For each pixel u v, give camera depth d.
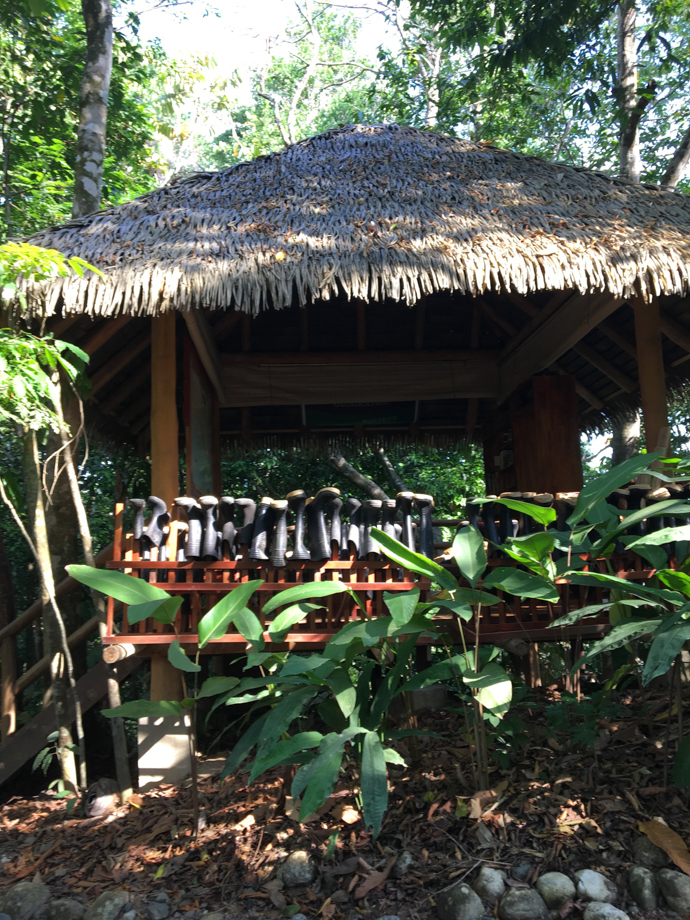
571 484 5.61
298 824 2.95
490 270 3.98
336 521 3.64
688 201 4.81
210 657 4.91
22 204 8.34
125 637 3.49
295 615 3.12
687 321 5.27
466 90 10.84
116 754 3.50
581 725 3.05
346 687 2.83
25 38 8.22
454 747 3.47
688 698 3.67
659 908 2.46
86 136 6.01
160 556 3.60
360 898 2.59
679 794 2.85
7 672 4.08
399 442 7.52
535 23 8.74
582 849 2.66
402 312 6.52
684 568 3.30
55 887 2.92
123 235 4.14
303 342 6.55
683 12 10.01
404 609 2.70
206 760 3.84
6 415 3.22
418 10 10.09
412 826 2.88
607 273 4.02
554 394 5.71
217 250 3.98
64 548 4.78
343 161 5.14
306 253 3.97
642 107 8.37
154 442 4.11
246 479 9.03
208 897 2.72
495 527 3.73
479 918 2.45
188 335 4.68
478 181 4.93
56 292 3.69
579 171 5.11
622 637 2.68
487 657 3.00
